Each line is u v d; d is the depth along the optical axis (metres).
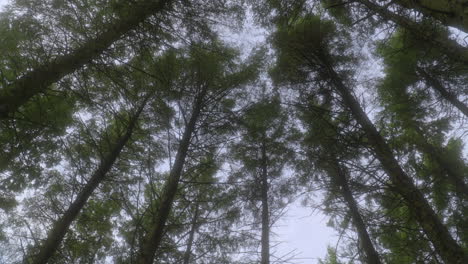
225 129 8.01
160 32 5.44
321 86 7.95
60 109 6.30
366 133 6.38
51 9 4.50
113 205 8.75
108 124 8.37
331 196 7.80
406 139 8.37
